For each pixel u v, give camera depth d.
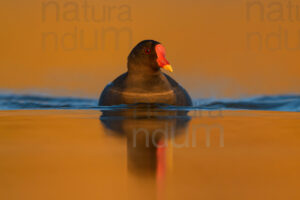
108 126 10.39
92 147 8.14
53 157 7.42
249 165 6.95
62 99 20.81
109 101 14.85
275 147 8.20
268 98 20.34
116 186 5.91
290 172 6.60
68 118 11.83
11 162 7.11
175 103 14.77
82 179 6.27
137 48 14.67
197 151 7.86
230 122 11.20
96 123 10.84
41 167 6.84
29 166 6.90
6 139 8.88
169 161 7.19
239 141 8.72
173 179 6.25
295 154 7.68
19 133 9.53
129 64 14.87
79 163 7.07
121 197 5.55
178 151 7.87
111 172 6.57
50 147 8.16
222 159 7.32
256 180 6.21
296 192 5.75
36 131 9.77
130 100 14.55
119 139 8.86
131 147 8.16
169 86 14.88
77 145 8.32
